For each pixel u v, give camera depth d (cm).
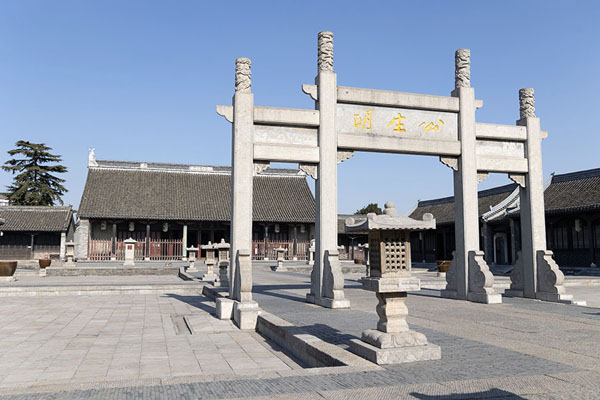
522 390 582
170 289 2219
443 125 1625
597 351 804
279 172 6425
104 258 5175
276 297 1694
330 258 1437
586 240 3616
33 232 5238
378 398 557
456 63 1667
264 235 5956
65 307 1717
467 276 1603
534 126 1716
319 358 810
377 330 788
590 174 3869
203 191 5953
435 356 747
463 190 1620
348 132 1526
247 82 1441
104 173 5884
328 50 1528
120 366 888
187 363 907
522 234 1723
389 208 804
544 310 1338
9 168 6800
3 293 2036
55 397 582
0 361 930
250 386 619
